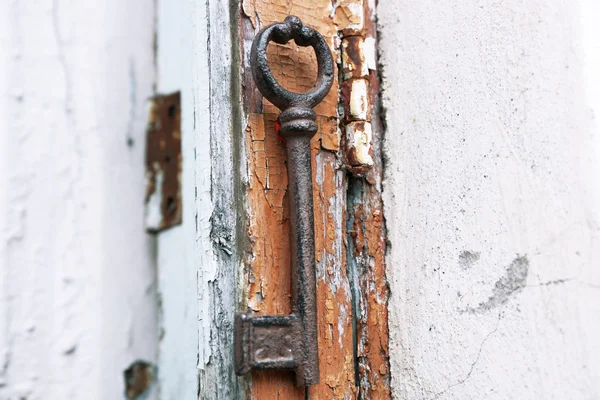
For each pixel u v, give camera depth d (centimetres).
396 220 46
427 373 44
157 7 54
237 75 44
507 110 42
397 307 46
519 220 41
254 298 43
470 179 43
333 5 47
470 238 43
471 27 43
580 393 38
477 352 42
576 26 39
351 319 46
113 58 52
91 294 50
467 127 43
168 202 52
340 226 46
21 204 49
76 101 51
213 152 44
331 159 46
